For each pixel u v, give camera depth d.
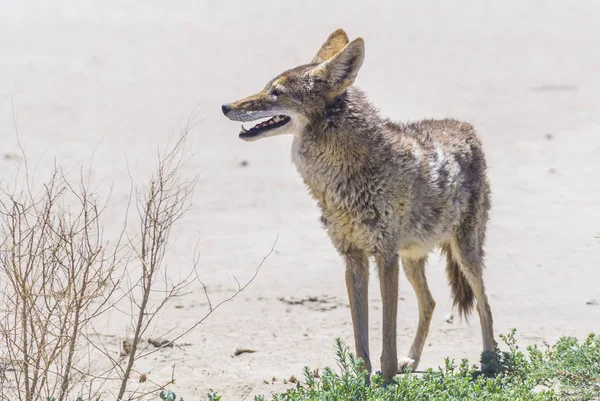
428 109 25.98
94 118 25.38
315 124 9.41
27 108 26.25
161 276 13.79
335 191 9.38
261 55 36.25
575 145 21.83
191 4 54.75
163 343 11.05
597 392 8.19
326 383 7.98
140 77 31.97
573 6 53.09
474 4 54.59
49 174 18.97
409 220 9.52
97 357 10.38
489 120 24.94
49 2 52.94
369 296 13.04
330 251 15.22
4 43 38.88
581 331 11.11
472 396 7.92
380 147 9.31
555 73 32.34
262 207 17.88
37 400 7.92
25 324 7.57
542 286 12.98
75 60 35.06
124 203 17.41
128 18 47.97
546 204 17.42
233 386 9.62
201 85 30.52
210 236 16.00
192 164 20.95
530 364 9.12
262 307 12.59
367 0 56.94
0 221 12.69
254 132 9.64
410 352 10.51
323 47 10.72
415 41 40.44
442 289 13.42
